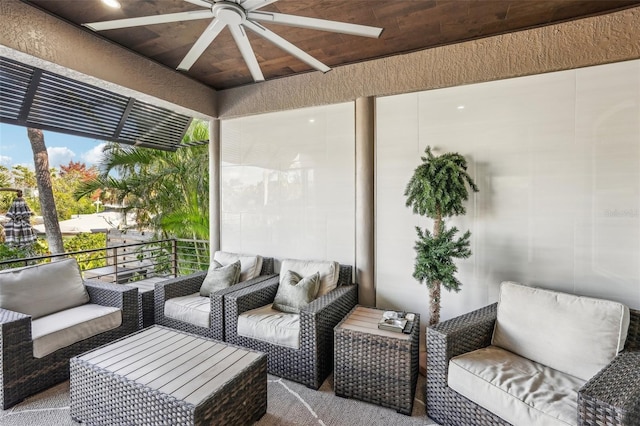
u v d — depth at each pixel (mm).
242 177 3676
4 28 2016
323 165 3229
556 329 1770
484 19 2332
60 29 2299
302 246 3336
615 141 2225
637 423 1185
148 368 1759
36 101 3305
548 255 2410
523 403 1443
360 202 3006
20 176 6660
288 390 2225
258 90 3516
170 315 2854
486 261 2598
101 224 7195
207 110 3615
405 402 1968
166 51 2822
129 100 4008
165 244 5785
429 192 2367
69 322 2369
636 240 2176
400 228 2900
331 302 2428
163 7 2186
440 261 2369
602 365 1588
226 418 1608
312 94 3230
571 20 2318
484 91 2602
